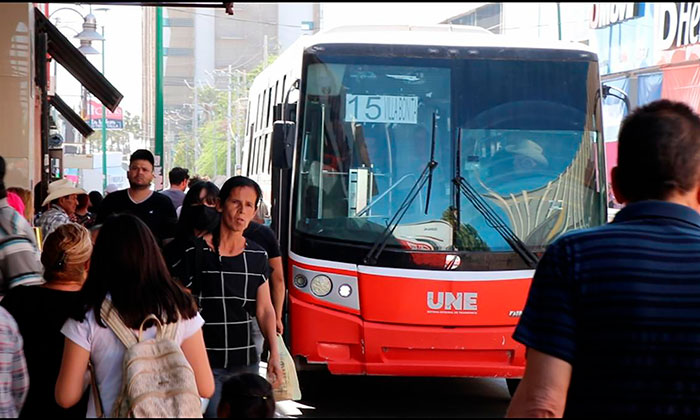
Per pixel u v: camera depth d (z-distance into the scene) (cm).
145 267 416
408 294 837
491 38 907
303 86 884
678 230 304
